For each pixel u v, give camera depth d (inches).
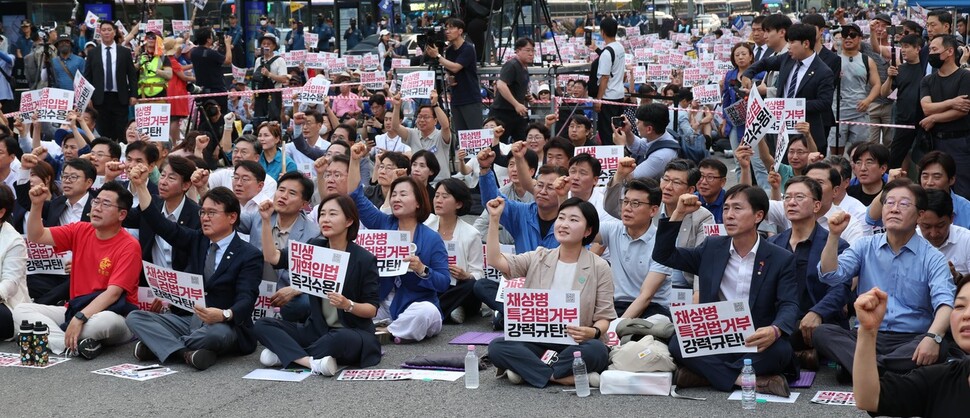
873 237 287.3
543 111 679.7
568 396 274.7
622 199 349.1
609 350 291.1
